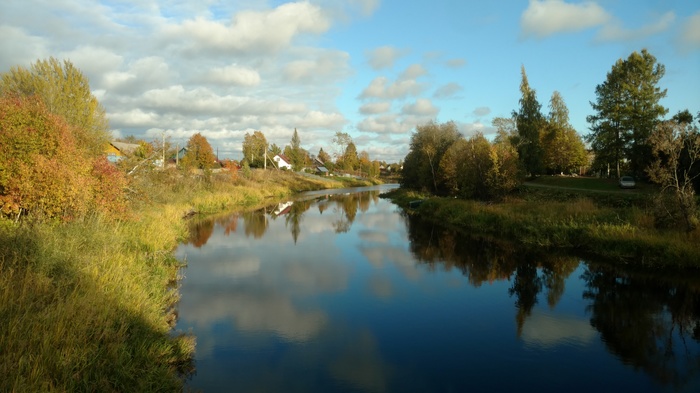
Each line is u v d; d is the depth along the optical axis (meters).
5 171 10.95
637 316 9.66
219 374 6.84
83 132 17.27
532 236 18.16
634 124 33.28
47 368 4.94
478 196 28.83
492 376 6.99
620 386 6.66
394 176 125.00
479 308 10.36
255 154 85.50
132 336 6.61
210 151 58.31
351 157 114.94
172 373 6.27
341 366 7.25
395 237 20.97
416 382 6.76
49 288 6.97
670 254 13.02
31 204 11.09
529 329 9.02
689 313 9.76
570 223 17.48
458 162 31.72
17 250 7.99
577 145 49.94
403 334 8.74
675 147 14.77
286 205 38.78
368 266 14.68
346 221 27.45
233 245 18.25
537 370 7.20
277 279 12.75
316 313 9.92
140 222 15.73
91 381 5.11
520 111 40.84
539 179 41.09
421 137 47.28
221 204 33.12
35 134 11.47
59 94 24.80
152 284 9.56
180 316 9.32
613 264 13.97
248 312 9.80
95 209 13.23
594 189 30.50
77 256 8.63
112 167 15.05
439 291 11.76
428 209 30.52
